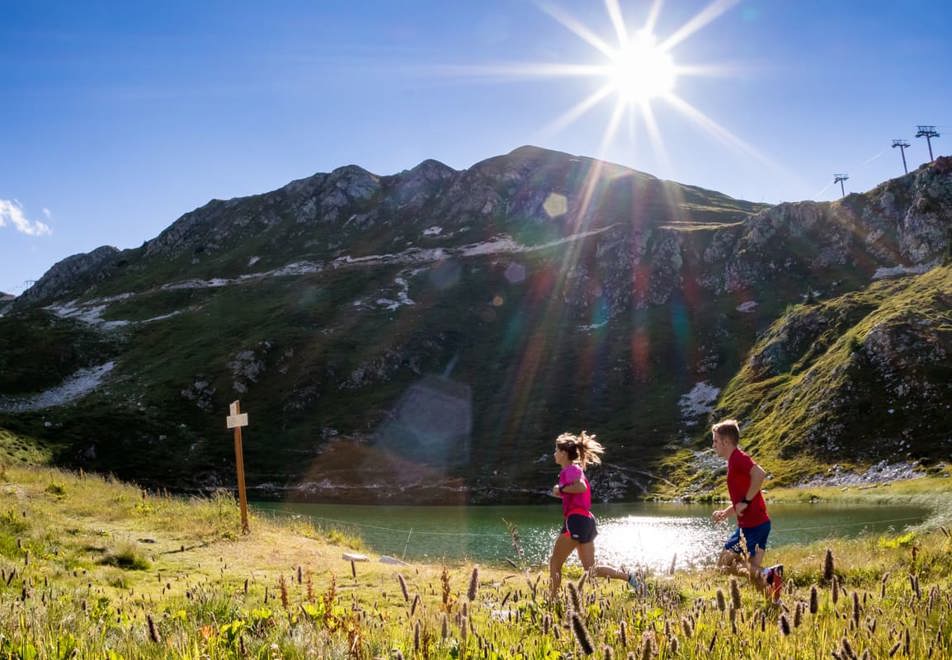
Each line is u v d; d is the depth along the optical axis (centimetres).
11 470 2484
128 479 9262
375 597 1110
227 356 13038
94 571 1309
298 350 13250
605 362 12350
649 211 19225
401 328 14050
